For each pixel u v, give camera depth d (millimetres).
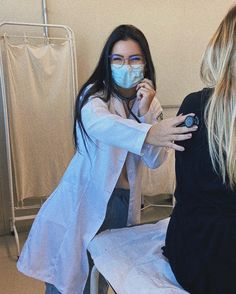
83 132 1153
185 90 3305
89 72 2898
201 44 3260
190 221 843
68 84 2570
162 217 3066
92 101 1109
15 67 2410
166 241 985
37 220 1339
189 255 842
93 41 2869
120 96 1200
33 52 2434
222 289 774
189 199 849
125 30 1144
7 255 2438
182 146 833
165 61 3164
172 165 2805
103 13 2855
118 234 1192
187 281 847
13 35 2602
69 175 1285
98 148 1188
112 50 1145
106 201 1207
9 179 2539
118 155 1188
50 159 2605
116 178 1205
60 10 2723
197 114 813
